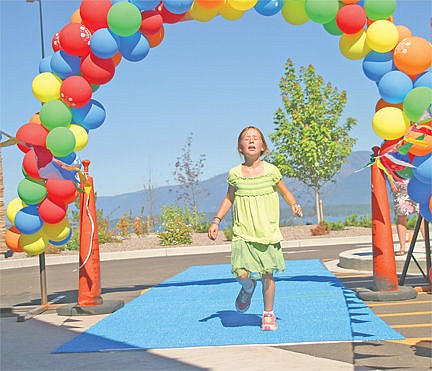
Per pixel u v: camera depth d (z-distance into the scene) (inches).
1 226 826.8
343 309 288.2
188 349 223.3
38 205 310.3
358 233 892.6
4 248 826.2
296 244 799.1
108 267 647.8
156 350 224.2
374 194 321.1
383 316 271.1
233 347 222.1
